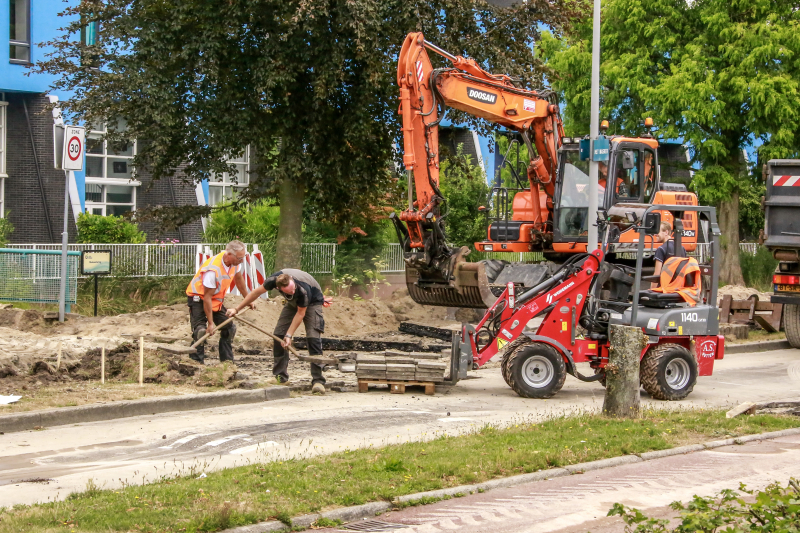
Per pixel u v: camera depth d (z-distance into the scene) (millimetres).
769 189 17375
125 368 11586
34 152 25734
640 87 29078
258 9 17828
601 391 12422
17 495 6445
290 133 19016
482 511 6398
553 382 11508
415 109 13938
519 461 7523
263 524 5754
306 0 16766
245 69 18531
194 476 6930
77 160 15594
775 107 27938
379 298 22953
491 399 11508
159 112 17469
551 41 31938
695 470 7672
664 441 8516
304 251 23344
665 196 18344
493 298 13844
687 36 29500
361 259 24703
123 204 27859
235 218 25000
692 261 12398
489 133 21438
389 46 18516
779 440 9016
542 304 11781
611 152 17062
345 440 8688
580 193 16953
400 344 14750
